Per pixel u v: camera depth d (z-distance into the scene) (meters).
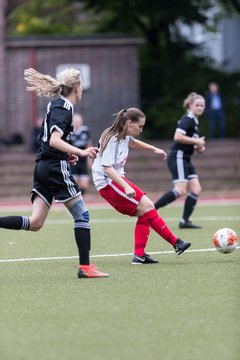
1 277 22.91
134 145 24.95
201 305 18.17
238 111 85.25
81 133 46.91
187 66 90.19
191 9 87.62
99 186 24.58
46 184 22.17
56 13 100.69
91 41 78.62
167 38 91.69
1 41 77.12
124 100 79.81
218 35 100.00
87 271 22.41
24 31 94.56
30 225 22.53
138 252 24.94
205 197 59.94
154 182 66.56
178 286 20.66
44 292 20.27
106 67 79.56
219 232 25.56
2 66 77.12
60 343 15.10
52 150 21.94
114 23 93.62
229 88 87.19
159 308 17.95
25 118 77.81
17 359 14.12
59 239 33.12
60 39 78.19
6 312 17.91
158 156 68.19
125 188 23.42
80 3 94.44
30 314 17.64
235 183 66.88
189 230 35.38
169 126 83.25
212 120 73.81
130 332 15.80
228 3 90.94
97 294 19.80
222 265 24.28
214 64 93.44
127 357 14.06
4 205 56.34
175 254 27.14
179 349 14.48
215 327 16.08
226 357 13.95
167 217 42.69
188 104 34.88
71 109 21.89
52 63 78.56
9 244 31.44
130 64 79.62
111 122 79.81
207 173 67.69
